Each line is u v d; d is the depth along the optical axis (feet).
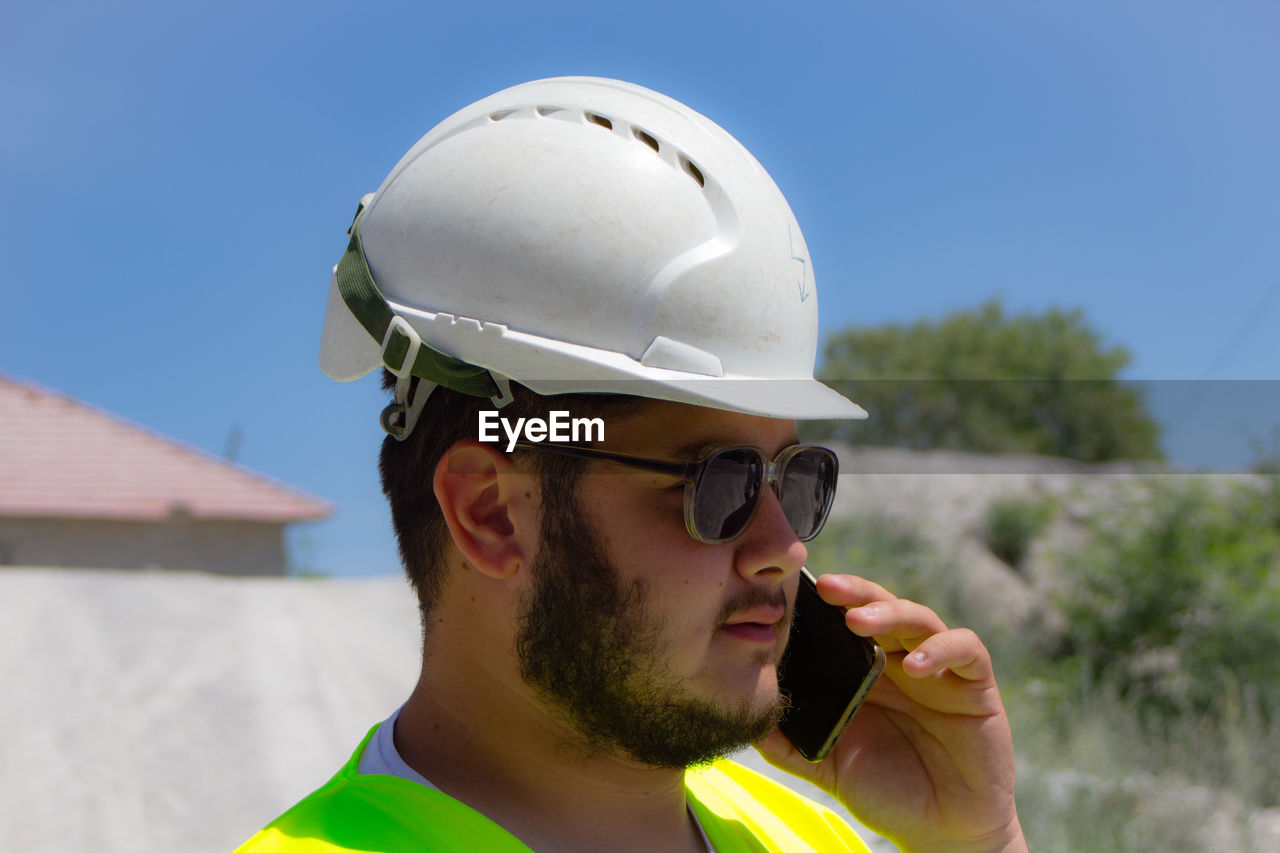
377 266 4.69
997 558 36.63
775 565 4.44
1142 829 16.52
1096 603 27.14
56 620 33.37
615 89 4.70
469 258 4.42
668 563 4.29
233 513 72.74
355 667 29.12
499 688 4.47
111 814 18.51
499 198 4.41
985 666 5.60
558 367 4.27
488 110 4.73
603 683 4.25
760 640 4.47
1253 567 26.27
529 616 4.34
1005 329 68.69
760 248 4.58
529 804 4.44
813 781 5.89
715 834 5.17
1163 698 23.15
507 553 4.40
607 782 4.53
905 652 5.83
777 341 4.60
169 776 20.31
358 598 38.93
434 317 4.44
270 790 20.04
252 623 34.06
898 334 69.77
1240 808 17.16
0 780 19.89
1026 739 20.40
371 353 4.79
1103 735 20.02
